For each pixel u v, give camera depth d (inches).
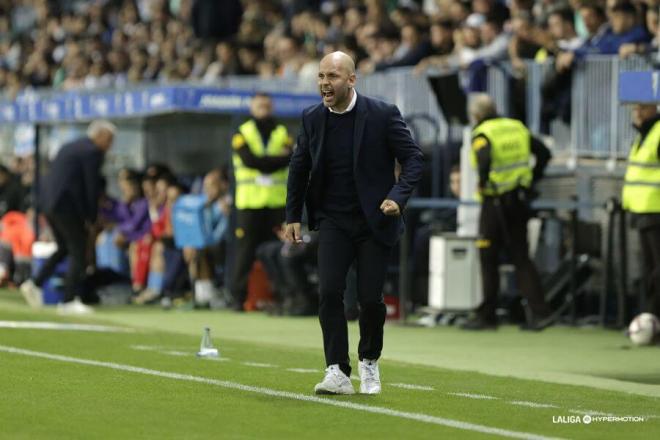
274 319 2074.3
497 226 1891.0
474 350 1646.2
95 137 2145.7
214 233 2263.8
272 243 2155.5
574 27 2225.6
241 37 3043.8
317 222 1136.2
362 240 1123.3
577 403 1132.5
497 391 1205.1
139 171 2659.9
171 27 3442.4
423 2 2972.4
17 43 4156.0
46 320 1919.3
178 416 1012.5
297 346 1638.8
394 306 2132.1
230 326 1942.7
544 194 2178.9
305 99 2310.5
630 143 2027.6
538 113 2151.8
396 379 1284.4
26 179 2783.0
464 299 2005.4
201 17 3225.9
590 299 2062.0
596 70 2069.4
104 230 2465.6
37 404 1064.8
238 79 2726.4
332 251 1123.9
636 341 1701.5
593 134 2080.5
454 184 2108.8
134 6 3791.8
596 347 1691.7
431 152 2321.6
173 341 1625.2
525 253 1918.1
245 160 2151.8
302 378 1259.2
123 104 2372.0
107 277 2369.6
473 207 2084.2
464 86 2224.4
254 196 2162.9
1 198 2783.0
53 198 2128.4
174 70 3078.2
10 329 1734.7
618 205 1923.0
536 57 2203.5
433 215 2222.0
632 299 2010.3
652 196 1759.4
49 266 2194.9
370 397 1125.7
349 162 1115.9
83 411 1032.2
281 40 2763.3
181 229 2274.9
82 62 3489.2
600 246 2021.4
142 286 2418.8
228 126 2502.5
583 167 2095.2
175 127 2635.3
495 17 2338.8
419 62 2469.2
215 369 1325.0
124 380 1222.9
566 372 1416.1
